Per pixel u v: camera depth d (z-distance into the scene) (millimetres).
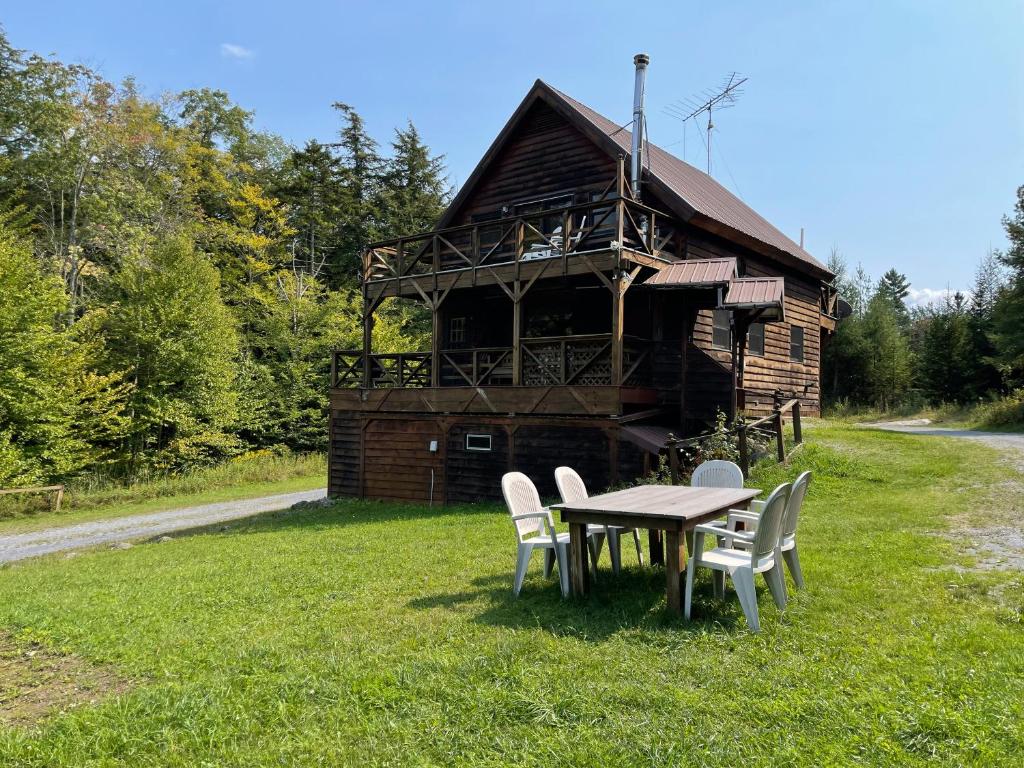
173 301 22344
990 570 5461
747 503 5801
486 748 2982
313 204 35031
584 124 13930
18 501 17594
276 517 13297
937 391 27859
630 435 10734
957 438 13461
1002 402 20062
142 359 22234
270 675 3922
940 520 7434
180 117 36781
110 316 22031
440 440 13234
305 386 28125
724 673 3609
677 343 12461
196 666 4293
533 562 6613
